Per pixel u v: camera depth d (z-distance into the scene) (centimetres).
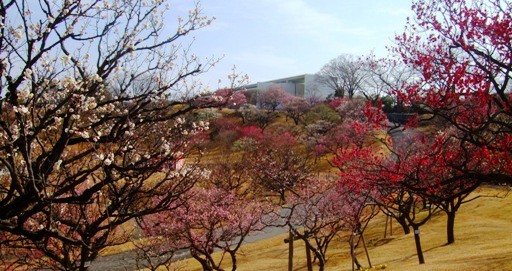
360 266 2195
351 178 1988
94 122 937
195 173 1216
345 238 3262
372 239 3167
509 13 1423
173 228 1927
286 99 8719
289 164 4766
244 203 2516
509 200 3503
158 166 930
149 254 1883
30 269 1401
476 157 1384
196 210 2019
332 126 6309
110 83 1156
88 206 1409
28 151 750
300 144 6362
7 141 741
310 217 2123
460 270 1684
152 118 1038
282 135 5969
